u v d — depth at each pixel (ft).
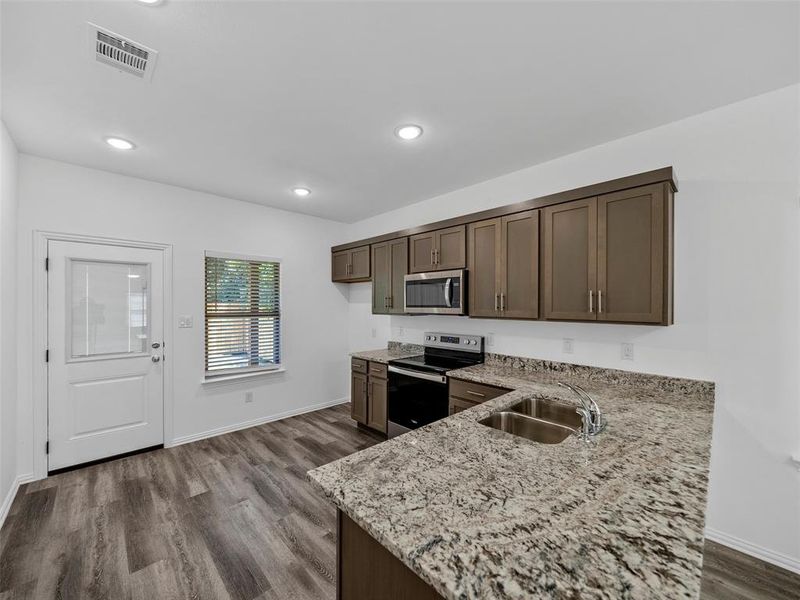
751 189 6.30
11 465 7.88
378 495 3.08
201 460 9.86
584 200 7.34
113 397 9.84
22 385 8.45
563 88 5.98
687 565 2.23
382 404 11.28
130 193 10.05
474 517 2.76
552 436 5.54
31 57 5.14
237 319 12.35
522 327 9.60
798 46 4.95
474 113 6.74
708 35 4.76
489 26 4.62
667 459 3.82
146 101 6.32
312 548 6.42
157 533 6.75
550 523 2.69
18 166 8.33
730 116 6.47
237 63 5.33
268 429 12.32
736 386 6.41
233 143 7.95
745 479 6.31
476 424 4.94
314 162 9.01
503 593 2.05
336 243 15.28
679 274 6.98
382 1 4.23
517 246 8.48
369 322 14.73
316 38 4.83
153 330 10.51
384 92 6.08
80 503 7.70
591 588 2.07
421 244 10.95
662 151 7.20
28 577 5.65
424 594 2.68
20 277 8.41
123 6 4.29
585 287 7.32
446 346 11.35
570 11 4.39
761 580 5.72
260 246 12.85
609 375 7.93
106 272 9.74
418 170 9.54
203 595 5.38
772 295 6.12
